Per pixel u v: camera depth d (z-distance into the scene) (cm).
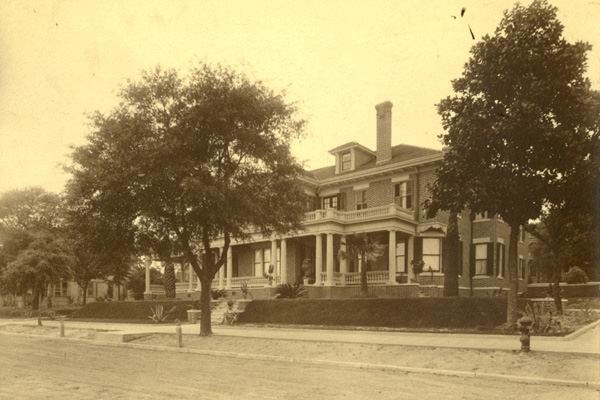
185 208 1981
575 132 1748
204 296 2073
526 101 1695
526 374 1105
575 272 3522
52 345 2092
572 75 1720
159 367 1372
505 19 1806
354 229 3203
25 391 1021
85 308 3888
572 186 1772
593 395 934
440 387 1031
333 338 1792
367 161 3806
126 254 2192
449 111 1938
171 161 1866
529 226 2333
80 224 2045
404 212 3192
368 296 2814
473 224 3319
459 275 3172
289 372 1256
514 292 1888
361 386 1050
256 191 2075
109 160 1927
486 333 1808
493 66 1773
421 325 2167
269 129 2098
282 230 2181
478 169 1845
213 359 1548
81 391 1014
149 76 1945
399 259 3272
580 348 1355
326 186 3750
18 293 4262
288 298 2911
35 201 4481
